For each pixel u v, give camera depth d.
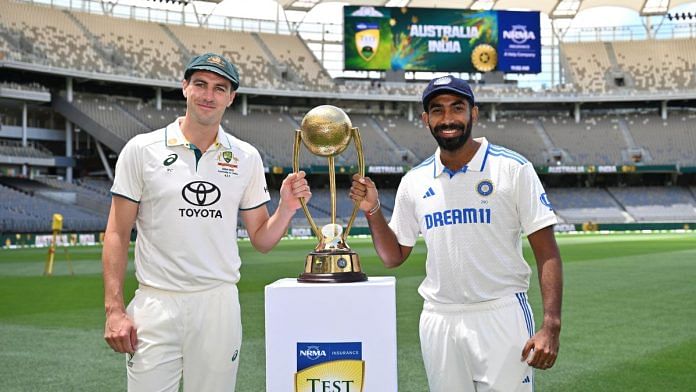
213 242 2.59
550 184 39.28
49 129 34.50
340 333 2.32
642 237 27.77
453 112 2.51
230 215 2.64
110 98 35.44
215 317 2.58
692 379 4.39
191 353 2.58
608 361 4.94
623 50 41.97
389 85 39.72
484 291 2.56
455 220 2.58
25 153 31.45
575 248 19.72
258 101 39.78
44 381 4.49
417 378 4.54
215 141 2.62
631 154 37.22
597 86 39.81
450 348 2.60
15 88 30.36
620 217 35.50
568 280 10.66
